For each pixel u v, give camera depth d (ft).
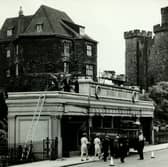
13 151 103.09
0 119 160.25
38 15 226.58
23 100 113.60
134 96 166.50
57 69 214.69
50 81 174.29
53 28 220.02
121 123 130.82
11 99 114.83
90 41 232.12
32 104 112.78
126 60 428.15
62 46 218.18
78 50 225.15
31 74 216.54
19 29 242.58
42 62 215.72
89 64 230.89
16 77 223.51
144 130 179.63
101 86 135.85
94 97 129.80
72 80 133.90
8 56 238.07
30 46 217.97
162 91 328.08
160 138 193.16
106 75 175.11
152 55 410.72
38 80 214.48
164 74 398.21
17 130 114.01
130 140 124.16
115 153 113.19
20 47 220.64
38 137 111.75
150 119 181.98
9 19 253.44
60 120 111.75
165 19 400.88
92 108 128.16
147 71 414.00
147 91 351.25
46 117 111.65
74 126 121.80
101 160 106.93
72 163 96.27
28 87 216.54
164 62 399.03
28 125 113.19
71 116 116.98
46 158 107.04
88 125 126.31
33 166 89.25
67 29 227.61
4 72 236.63
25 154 103.04
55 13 233.96
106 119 142.82
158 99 323.37
